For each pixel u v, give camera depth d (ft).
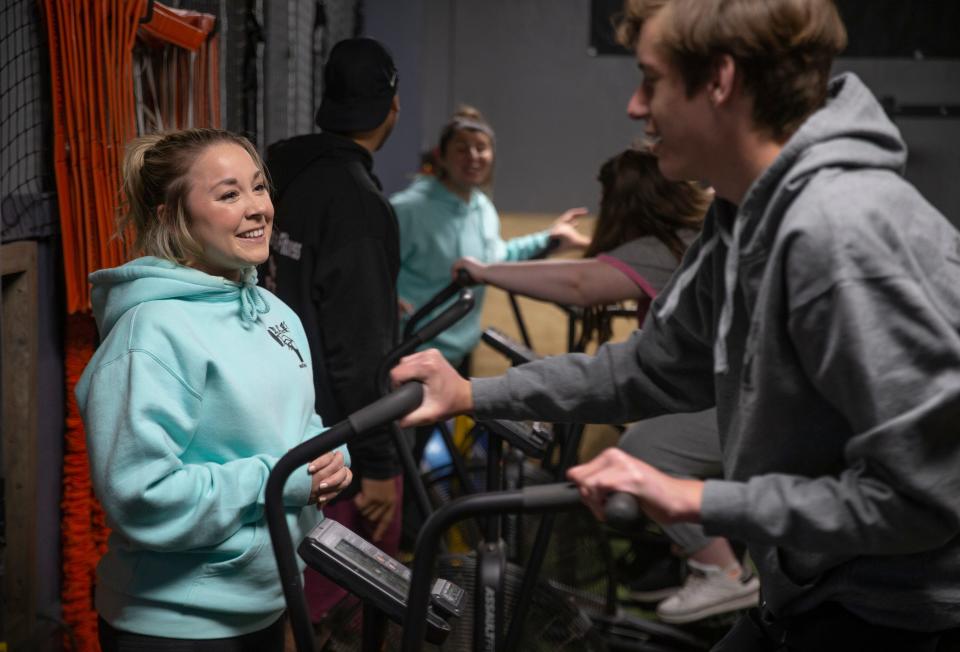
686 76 3.71
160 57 7.68
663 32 3.71
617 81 24.64
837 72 23.48
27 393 6.95
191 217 5.11
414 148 20.35
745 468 3.97
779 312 3.66
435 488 10.10
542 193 25.08
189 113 7.85
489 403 4.59
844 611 4.11
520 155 25.02
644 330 4.76
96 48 6.74
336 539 4.49
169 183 5.10
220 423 5.00
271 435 5.13
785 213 3.65
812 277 3.49
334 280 7.23
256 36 9.15
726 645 4.69
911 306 3.37
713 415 8.46
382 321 7.32
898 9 23.11
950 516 3.40
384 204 7.52
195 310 5.05
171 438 4.84
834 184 3.55
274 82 10.72
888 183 3.59
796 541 3.46
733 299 3.98
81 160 6.79
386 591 4.32
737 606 9.34
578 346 9.47
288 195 7.45
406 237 11.26
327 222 7.30
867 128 3.67
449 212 11.39
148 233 5.21
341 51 7.70
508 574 6.44
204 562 4.98
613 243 8.42
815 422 3.79
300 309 7.32
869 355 3.39
